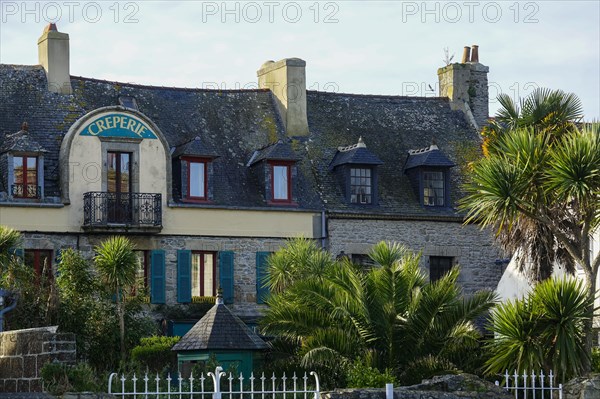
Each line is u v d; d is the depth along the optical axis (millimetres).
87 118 43438
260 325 33750
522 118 36844
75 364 27734
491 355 31188
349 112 50719
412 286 32875
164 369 33844
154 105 47469
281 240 45594
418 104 52219
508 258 47812
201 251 44719
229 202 45312
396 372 32031
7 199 42125
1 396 23984
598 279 39375
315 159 48000
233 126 48156
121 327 36281
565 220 33375
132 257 37562
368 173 47312
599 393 26625
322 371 31797
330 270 34188
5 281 36156
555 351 29828
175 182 45031
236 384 30859
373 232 46656
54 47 45875
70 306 36500
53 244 42594
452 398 26031
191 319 44000
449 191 48156
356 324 32625
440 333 32531
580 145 31297
